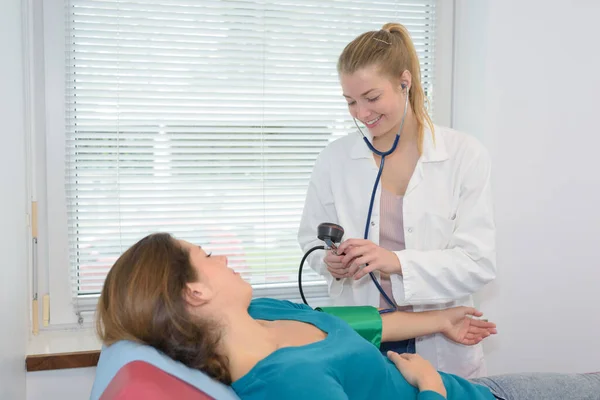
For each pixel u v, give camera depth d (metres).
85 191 1.98
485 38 2.14
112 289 1.16
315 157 2.19
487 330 1.68
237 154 2.12
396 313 1.63
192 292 1.17
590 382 1.54
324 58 2.16
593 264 2.33
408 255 1.58
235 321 1.23
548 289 2.30
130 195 2.03
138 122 2.02
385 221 1.71
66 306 2.00
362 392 1.25
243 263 2.15
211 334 1.17
